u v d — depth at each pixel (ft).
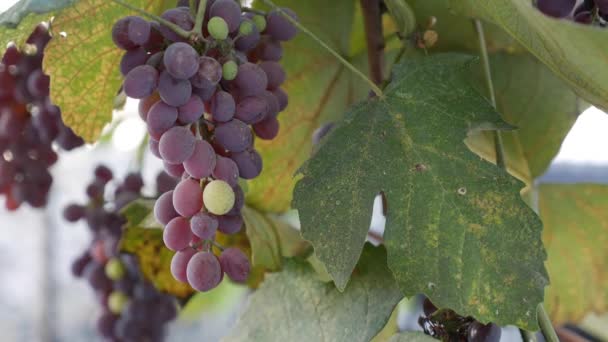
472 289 1.64
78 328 4.71
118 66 2.02
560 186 2.55
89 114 2.07
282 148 2.41
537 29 1.70
